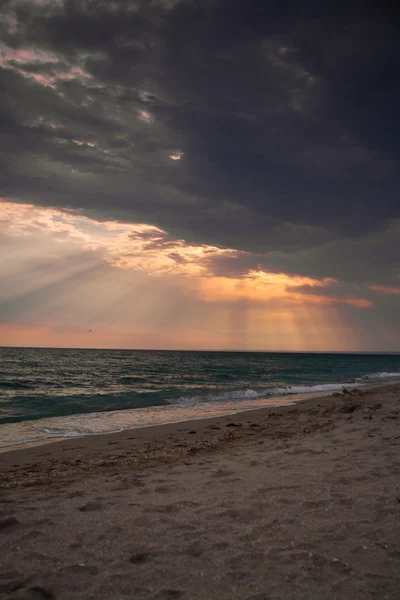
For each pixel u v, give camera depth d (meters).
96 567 3.07
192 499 4.62
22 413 14.36
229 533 3.61
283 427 10.64
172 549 3.33
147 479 5.70
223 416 13.63
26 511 4.43
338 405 14.19
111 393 21.61
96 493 5.08
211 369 48.28
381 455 6.08
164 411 15.09
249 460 6.54
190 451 8.16
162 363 64.44
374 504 4.07
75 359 74.19
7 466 7.23
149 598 2.63
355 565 2.94
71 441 9.62
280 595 2.61
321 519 3.80
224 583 2.78
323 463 5.87
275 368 52.53
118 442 9.48
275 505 4.25
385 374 42.62
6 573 3.02
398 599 2.50
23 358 72.31
